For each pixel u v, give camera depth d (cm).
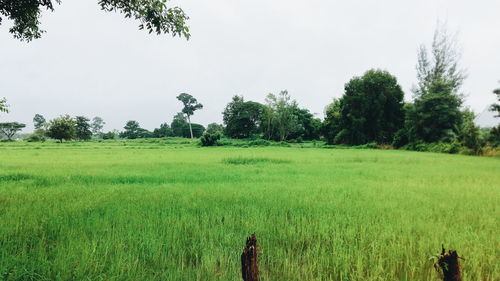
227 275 286
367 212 502
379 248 349
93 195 622
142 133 12912
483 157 2412
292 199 608
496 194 699
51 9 558
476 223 457
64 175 977
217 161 1688
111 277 264
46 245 342
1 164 1426
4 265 277
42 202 541
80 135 9494
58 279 262
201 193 662
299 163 1622
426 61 4625
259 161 1686
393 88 5588
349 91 5909
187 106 11850
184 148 4481
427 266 305
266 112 8050
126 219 441
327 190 741
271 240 378
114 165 1406
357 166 1451
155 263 305
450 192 727
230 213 488
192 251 334
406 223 434
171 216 463
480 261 316
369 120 5712
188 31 561
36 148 3884
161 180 905
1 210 478
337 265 304
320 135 9138
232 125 9450
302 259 333
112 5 546
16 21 615
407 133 4353
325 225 421
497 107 2783
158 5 522
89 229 391
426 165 1532
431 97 3925
